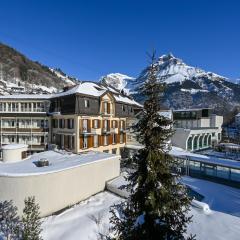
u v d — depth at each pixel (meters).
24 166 25.33
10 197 22.16
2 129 45.47
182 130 52.22
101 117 43.69
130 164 12.40
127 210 12.19
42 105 45.25
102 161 29.09
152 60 12.08
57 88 163.75
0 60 159.25
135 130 12.19
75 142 39.41
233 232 18.33
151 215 11.31
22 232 17.89
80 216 22.41
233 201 26.14
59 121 43.09
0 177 22.34
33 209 17.48
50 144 43.03
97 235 19.06
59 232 19.69
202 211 22.12
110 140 45.81
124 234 11.83
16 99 45.44
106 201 26.05
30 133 44.91
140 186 11.78
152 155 11.50
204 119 63.28
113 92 50.41
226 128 90.12
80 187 26.09
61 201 24.05
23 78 153.50
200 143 57.47
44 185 22.73
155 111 11.85
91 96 41.22
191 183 32.22
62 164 26.20
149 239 11.22
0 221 20.77
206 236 17.83
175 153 38.56
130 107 51.59
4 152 28.66
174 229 11.55
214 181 33.03
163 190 11.23
